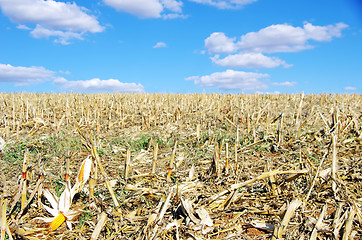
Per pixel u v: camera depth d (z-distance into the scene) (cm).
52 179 436
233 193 346
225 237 285
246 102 1110
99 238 285
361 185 376
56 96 1466
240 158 529
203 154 559
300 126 641
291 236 270
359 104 1234
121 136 723
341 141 558
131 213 318
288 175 409
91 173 338
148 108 1010
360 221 282
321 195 353
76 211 300
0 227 258
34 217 317
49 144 625
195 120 908
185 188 383
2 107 962
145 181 426
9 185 416
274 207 336
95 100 1269
